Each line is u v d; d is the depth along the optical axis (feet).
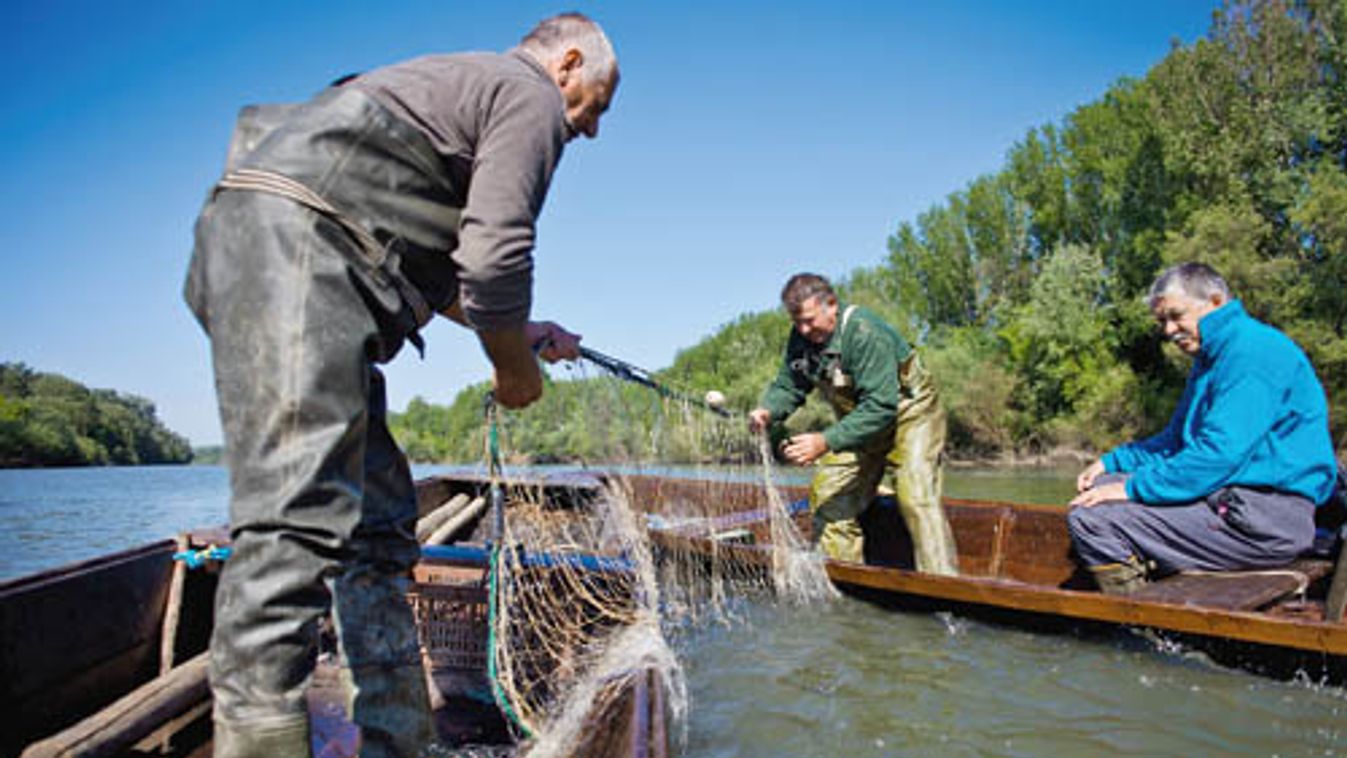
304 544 4.55
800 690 10.32
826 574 14.19
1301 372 12.03
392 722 5.79
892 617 13.30
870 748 8.65
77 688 8.09
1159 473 12.58
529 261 5.21
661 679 8.55
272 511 4.46
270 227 4.67
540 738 7.07
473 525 17.70
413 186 5.17
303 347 4.59
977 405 92.27
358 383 4.82
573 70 6.32
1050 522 17.07
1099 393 87.25
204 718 8.48
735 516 18.30
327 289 4.74
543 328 8.68
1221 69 89.56
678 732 9.07
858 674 10.81
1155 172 103.55
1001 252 148.25
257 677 4.38
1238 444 11.79
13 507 49.67
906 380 15.96
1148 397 85.46
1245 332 12.26
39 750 6.71
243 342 4.58
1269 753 8.32
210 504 51.70
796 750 8.63
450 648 8.73
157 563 9.22
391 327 5.32
